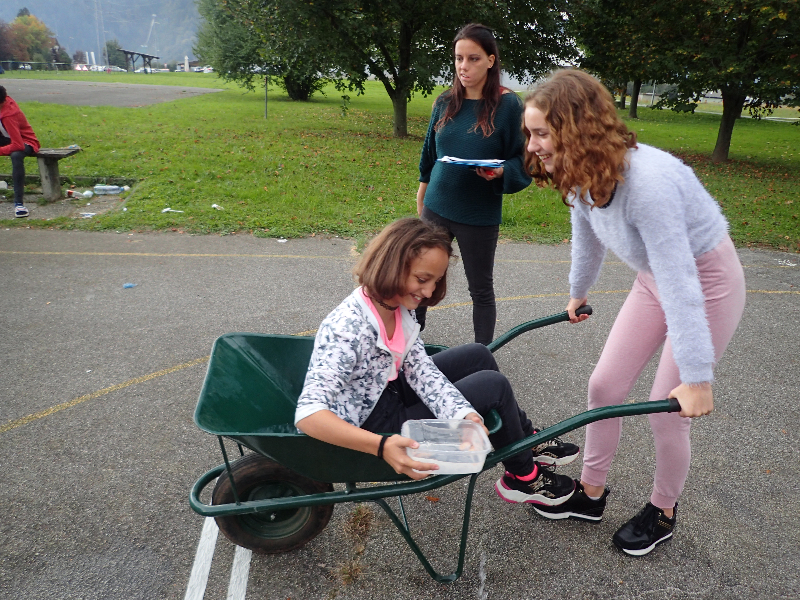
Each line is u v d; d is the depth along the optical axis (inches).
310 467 78.9
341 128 677.3
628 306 92.5
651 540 98.7
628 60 596.7
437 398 82.5
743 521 108.7
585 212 88.4
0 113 285.3
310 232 288.7
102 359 160.6
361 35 580.1
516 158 133.5
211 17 1214.3
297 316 192.9
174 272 228.5
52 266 229.6
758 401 151.3
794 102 540.7
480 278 146.6
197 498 83.2
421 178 155.8
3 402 138.4
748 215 371.9
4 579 90.7
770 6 481.4
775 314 210.5
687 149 706.2
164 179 366.6
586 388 155.9
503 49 599.8
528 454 94.0
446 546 100.3
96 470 116.6
